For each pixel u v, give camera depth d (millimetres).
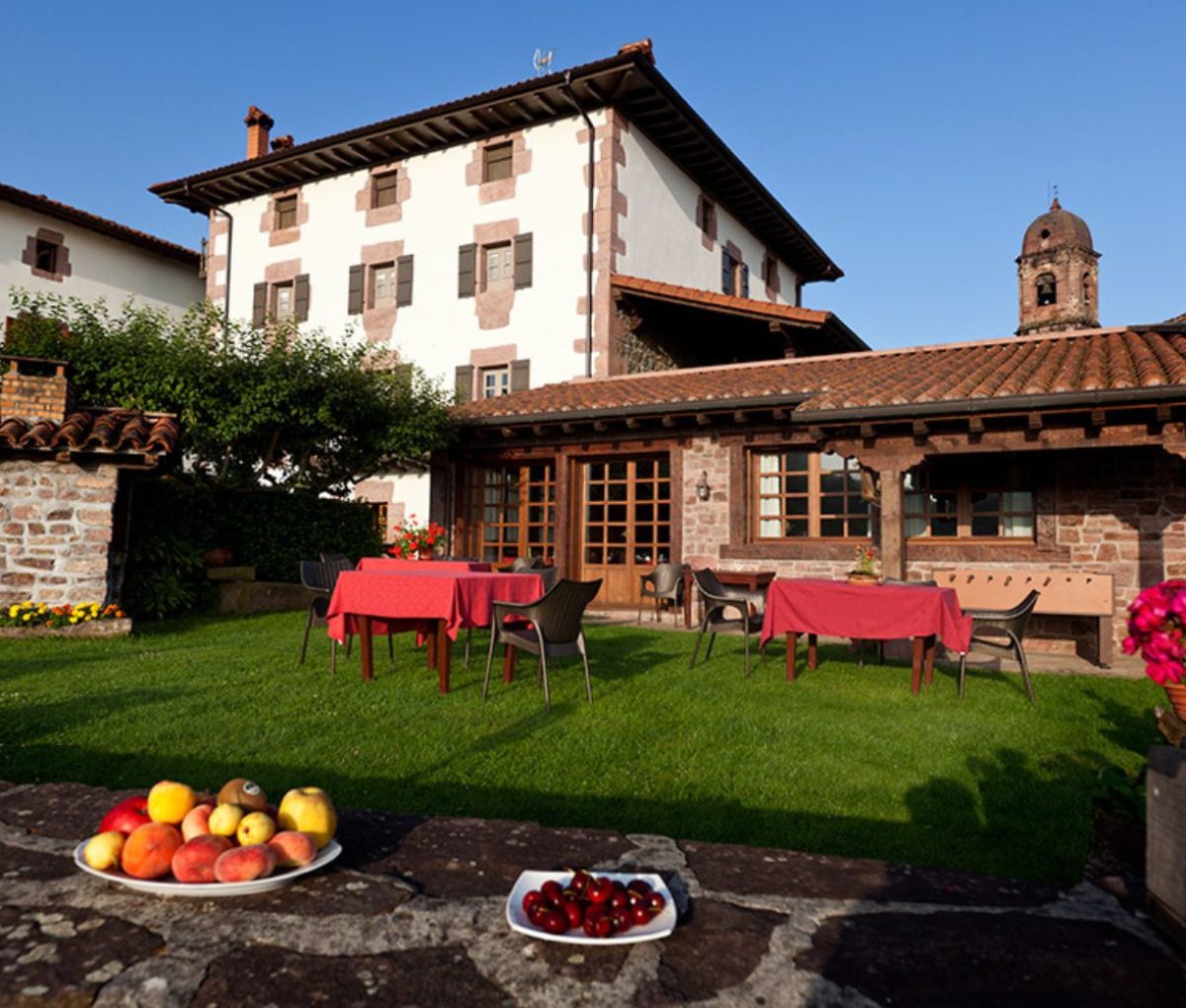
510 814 3301
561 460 12109
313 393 11562
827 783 3775
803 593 6207
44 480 8312
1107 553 8727
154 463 8609
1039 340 10961
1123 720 5133
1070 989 1534
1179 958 1647
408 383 12820
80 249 19375
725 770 3941
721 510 10836
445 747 4234
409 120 15438
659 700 5469
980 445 7852
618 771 3893
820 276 22734
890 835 3160
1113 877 2061
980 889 1970
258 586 10445
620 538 11969
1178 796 1713
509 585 6031
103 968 1537
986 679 6602
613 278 14102
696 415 10602
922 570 9445
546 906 1732
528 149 15320
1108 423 7457
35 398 8484
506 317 15266
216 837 1883
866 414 7973
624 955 1625
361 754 4082
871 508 9938
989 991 1522
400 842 2189
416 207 16469
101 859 1855
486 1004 1460
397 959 1596
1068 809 3496
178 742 4207
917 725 4867
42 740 4180
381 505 15188
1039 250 28609
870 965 1606
